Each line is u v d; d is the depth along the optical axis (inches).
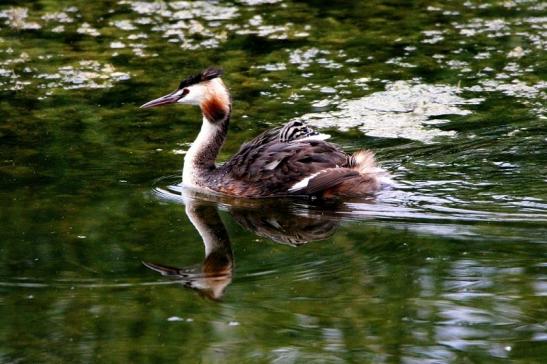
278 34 806.5
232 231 494.6
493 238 470.0
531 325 393.7
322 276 440.1
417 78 710.5
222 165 561.9
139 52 772.0
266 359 371.2
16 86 706.8
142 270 448.5
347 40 791.7
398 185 535.2
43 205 517.7
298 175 539.2
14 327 399.5
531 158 564.7
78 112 660.1
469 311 405.4
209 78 569.0
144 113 661.3
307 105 668.1
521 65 729.0
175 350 378.9
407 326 394.9
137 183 552.7
